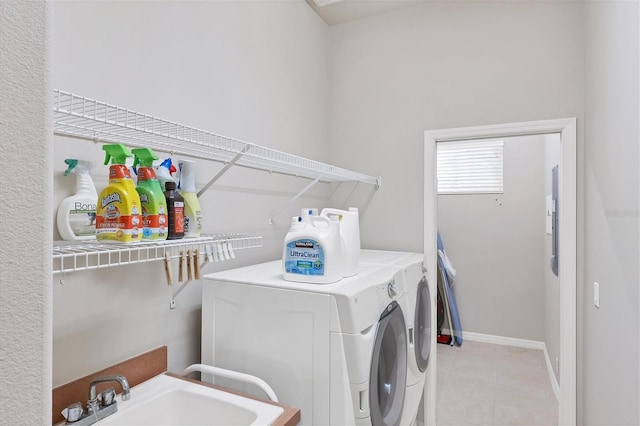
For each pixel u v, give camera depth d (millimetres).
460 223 4297
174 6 1496
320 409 1247
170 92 1469
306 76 2533
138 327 1331
